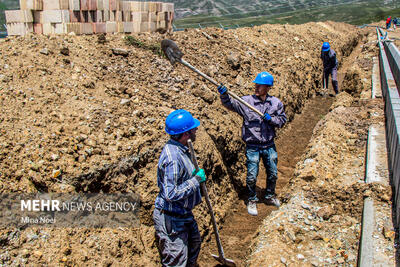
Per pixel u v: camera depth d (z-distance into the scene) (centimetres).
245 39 791
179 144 285
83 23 495
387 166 410
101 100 386
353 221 348
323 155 453
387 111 541
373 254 287
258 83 409
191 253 314
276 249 318
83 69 422
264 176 517
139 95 427
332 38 1309
